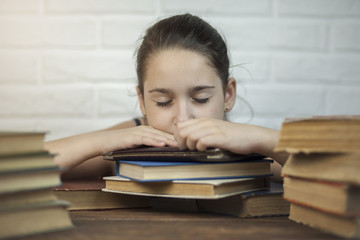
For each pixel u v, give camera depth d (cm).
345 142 59
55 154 64
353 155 58
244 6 189
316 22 191
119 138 113
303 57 190
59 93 185
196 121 90
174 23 131
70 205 65
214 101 126
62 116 185
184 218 77
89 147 114
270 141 87
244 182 81
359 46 192
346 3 191
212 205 84
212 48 128
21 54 184
